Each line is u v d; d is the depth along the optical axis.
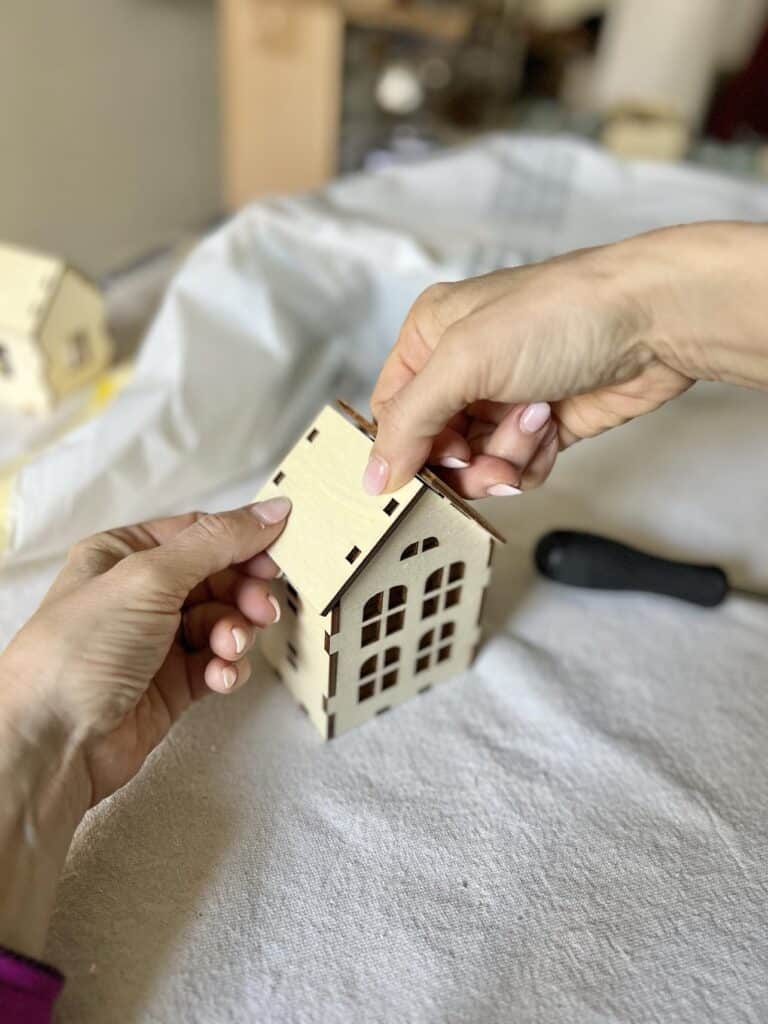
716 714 0.63
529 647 0.67
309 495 0.54
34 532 0.73
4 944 0.40
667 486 0.87
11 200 1.47
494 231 1.01
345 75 1.71
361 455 0.53
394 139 1.79
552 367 0.50
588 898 0.51
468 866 0.52
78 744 0.47
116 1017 0.44
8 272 0.91
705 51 1.74
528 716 0.62
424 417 0.49
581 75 1.91
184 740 0.59
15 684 0.46
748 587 0.75
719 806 0.56
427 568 0.54
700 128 1.82
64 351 0.94
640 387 0.58
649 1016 0.45
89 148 1.60
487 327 0.49
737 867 0.53
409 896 0.50
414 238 0.92
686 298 0.47
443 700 0.63
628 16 1.74
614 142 1.43
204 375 0.83
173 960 0.47
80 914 0.48
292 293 0.90
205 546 0.50
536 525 0.81
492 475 0.56
